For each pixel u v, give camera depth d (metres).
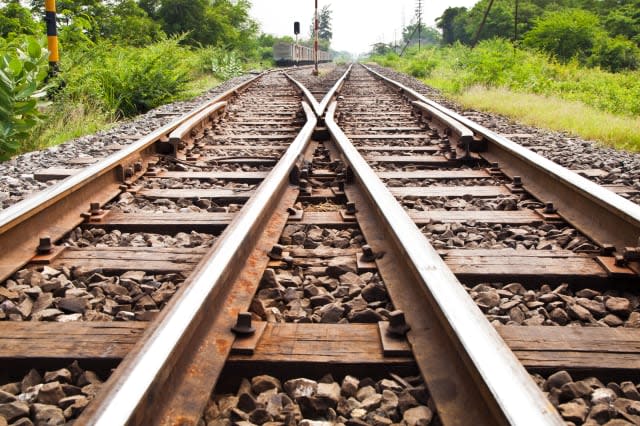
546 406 1.64
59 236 3.92
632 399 2.19
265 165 6.63
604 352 2.46
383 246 3.59
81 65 11.62
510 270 3.32
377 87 17.61
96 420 1.58
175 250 3.71
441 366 2.22
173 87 13.20
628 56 27.08
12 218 3.46
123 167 5.43
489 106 11.16
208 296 2.40
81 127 9.10
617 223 3.70
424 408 2.10
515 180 5.37
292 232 4.10
